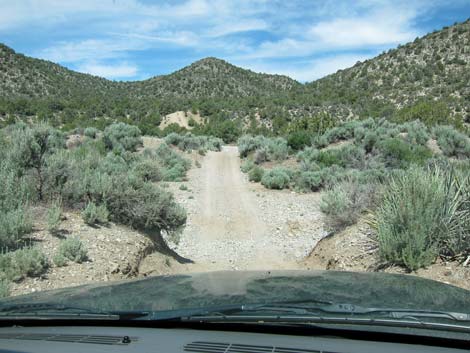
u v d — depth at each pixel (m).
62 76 142.38
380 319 2.54
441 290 3.22
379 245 8.46
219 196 22.52
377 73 122.06
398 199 8.62
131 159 29.47
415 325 2.49
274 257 12.71
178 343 2.46
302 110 99.88
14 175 10.00
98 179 10.89
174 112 110.94
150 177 25.52
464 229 7.86
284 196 22.25
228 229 16.73
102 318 2.83
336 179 22.33
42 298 3.47
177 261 11.40
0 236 7.94
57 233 9.06
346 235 10.29
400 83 107.56
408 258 7.65
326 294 3.05
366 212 11.09
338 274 3.80
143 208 10.79
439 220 8.02
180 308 2.82
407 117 46.25
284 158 31.62
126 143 35.22
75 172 11.09
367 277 3.65
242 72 177.00
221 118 104.06
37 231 8.93
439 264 7.65
